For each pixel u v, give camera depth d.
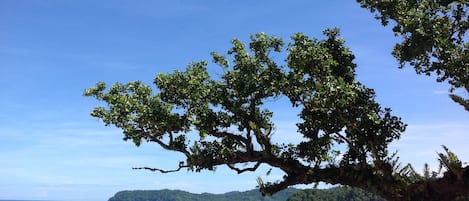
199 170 19.27
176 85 19.47
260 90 18.59
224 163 19.30
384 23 15.90
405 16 15.27
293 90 17.72
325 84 16.45
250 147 19.20
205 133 19.02
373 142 17.12
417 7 15.37
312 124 18.25
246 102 19.19
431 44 14.34
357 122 17.23
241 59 19.05
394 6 15.46
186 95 19.50
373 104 17.27
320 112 17.56
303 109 18.03
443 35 14.55
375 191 17.23
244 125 18.92
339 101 16.28
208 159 19.00
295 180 19.27
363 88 17.58
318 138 18.27
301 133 18.75
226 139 19.80
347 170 17.95
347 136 18.05
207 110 19.14
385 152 17.27
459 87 15.16
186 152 19.30
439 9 14.86
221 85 19.75
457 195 16.12
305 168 18.95
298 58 16.62
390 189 16.91
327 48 17.70
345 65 18.05
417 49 14.56
